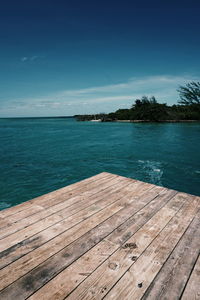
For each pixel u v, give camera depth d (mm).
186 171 9164
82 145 17203
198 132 25109
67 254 1942
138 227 2449
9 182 7934
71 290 1541
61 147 16281
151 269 1780
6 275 1665
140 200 3205
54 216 2658
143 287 1590
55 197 3264
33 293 1504
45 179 8328
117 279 1660
